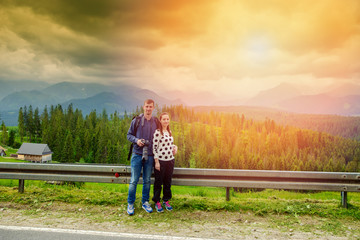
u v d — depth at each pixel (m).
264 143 156.00
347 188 5.41
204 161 104.81
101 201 5.72
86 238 4.06
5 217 4.91
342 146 155.62
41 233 4.22
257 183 5.57
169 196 5.41
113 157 103.31
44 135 119.56
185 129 171.62
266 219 5.03
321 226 4.71
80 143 106.00
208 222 4.86
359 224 4.81
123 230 4.41
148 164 5.31
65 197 5.94
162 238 4.12
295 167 111.81
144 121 5.33
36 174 6.04
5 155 104.88
